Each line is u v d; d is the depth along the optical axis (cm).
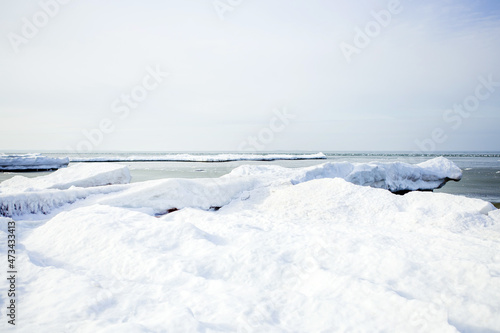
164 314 382
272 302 440
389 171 2244
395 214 1045
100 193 1288
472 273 491
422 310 388
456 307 420
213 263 573
